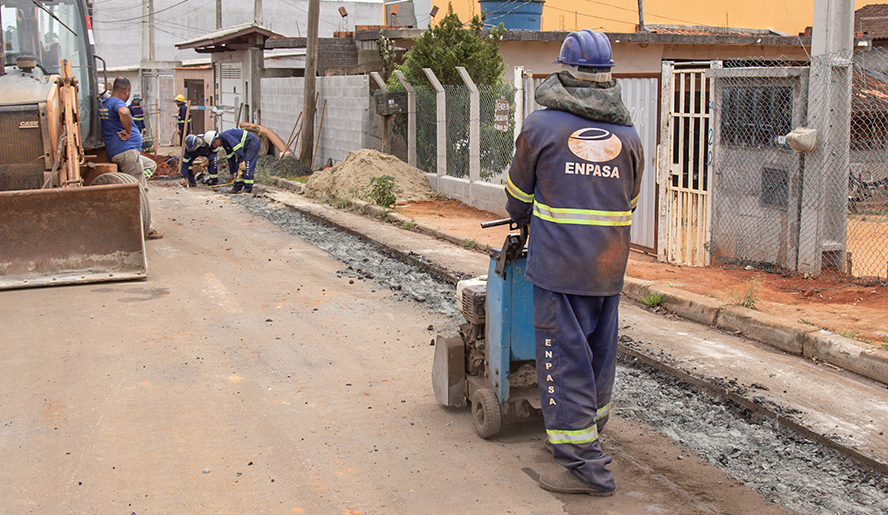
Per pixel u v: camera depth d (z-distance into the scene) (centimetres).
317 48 2022
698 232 871
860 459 393
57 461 404
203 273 872
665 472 392
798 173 787
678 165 883
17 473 390
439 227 1136
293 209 1427
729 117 843
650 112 945
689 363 533
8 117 870
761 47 1945
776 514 350
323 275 869
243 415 466
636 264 870
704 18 3088
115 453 413
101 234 845
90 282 810
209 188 1777
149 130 3011
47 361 564
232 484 378
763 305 657
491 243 994
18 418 461
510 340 409
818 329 561
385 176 1357
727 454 415
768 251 830
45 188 871
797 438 427
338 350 596
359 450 418
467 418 464
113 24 4734
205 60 3017
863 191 1204
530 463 402
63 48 980
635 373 542
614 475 388
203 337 627
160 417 462
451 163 1492
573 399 355
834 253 788
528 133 353
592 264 345
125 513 350
